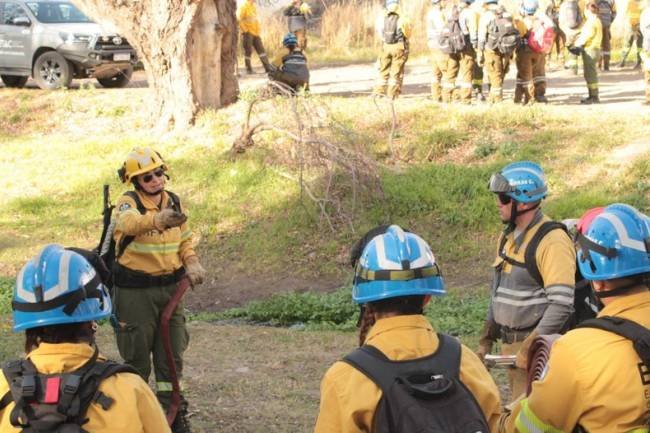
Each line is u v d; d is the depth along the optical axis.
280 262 14.75
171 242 6.48
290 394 8.02
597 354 3.15
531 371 3.77
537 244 5.21
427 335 3.26
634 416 3.10
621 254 3.25
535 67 19.02
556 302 5.04
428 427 2.99
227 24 18.70
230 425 7.08
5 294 13.21
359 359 3.18
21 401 3.00
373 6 31.69
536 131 16.75
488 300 12.16
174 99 18.67
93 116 20.52
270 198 16.02
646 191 14.56
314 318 12.27
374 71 26.55
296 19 24.56
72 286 3.12
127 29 18.64
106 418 3.01
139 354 6.50
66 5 23.31
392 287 3.24
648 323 3.21
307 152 15.67
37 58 22.73
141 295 6.43
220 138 17.86
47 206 17.05
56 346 3.09
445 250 14.32
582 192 14.78
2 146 19.53
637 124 16.67
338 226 15.12
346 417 3.11
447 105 17.97
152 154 6.46
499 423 3.45
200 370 8.94
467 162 16.22
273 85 17.03
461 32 18.39
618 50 28.00
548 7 25.27
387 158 16.52
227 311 12.99
